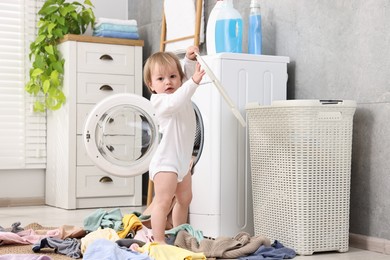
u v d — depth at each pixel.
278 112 2.86
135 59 4.59
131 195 4.55
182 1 4.20
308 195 2.79
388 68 2.82
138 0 4.97
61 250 2.70
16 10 4.68
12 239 2.88
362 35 2.96
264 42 3.62
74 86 4.38
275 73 3.29
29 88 4.56
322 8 3.19
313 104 2.77
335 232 2.85
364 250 2.92
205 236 3.22
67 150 4.37
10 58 4.66
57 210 4.33
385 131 2.84
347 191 2.88
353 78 3.01
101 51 4.47
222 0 3.46
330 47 3.15
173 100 2.68
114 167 3.87
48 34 4.51
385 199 2.83
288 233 2.84
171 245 2.63
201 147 3.28
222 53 3.15
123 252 2.34
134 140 3.92
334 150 2.84
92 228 3.12
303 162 2.79
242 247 2.66
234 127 3.19
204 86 3.23
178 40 4.26
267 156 2.96
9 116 4.64
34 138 4.70
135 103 3.89
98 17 4.98
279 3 3.49
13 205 4.64
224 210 3.17
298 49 3.36
